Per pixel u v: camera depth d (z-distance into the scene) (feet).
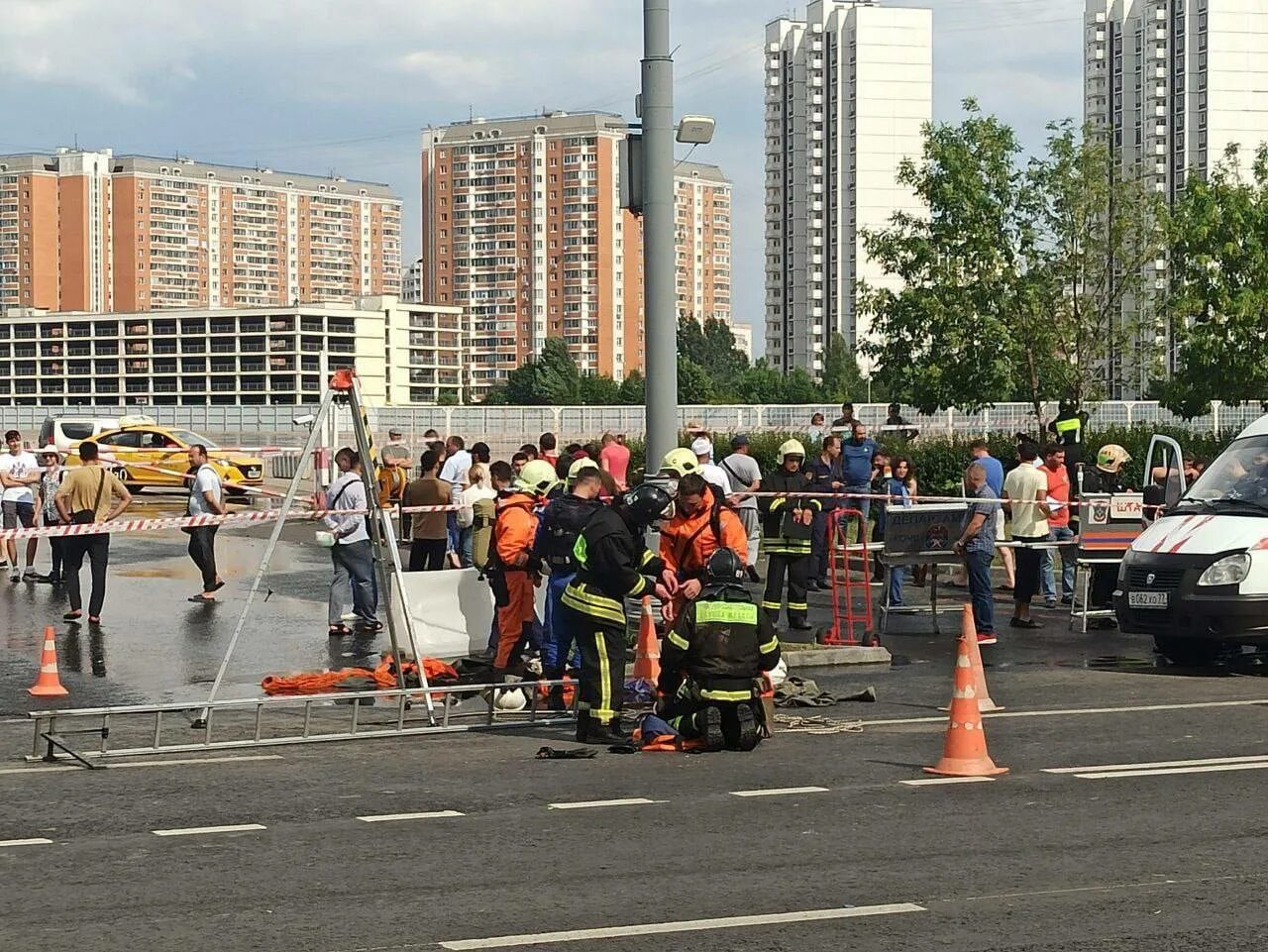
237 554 89.15
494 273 578.25
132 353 531.91
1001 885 22.16
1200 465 72.54
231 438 217.77
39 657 50.52
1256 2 418.31
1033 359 119.44
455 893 21.84
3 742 35.99
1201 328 120.88
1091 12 468.34
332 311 511.81
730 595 34.22
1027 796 28.63
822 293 515.91
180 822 26.86
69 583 59.26
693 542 41.34
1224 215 122.21
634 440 153.07
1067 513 65.51
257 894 21.85
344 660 50.31
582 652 35.06
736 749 34.01
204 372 521.65
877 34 489.67
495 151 575.38
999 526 71.61
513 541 43.19
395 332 547.08
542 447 68.44
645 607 43.37
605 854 24.20
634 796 28.96
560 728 38.06
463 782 30.73
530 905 21.11
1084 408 122.11
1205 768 31.50
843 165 499.92
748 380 430.61
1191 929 19.88
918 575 75.41
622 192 50.06
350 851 24.52
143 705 37.45
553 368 432.25
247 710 41.14
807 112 510.99
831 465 74.18
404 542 89.20
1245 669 47.93
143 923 20.34
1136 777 30.55
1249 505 48.62
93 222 599.98
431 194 591.78
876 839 25.14
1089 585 60.70
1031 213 119.65
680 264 615.57
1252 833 25.48
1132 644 54.19
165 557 87.15
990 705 39.93
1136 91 458.09
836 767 31.99
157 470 129.80
